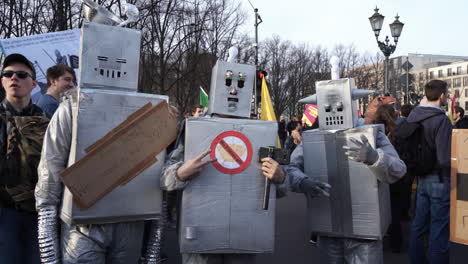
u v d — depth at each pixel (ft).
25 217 8.07
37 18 40.24
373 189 8.70
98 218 6.91
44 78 17.70
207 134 7.71
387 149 8.97
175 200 8.64
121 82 7.51
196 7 62.95
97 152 6.86
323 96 9.47
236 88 8.35
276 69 128.06
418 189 12.05
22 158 7.97
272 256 15.75
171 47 61.26
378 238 8.66
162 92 59.21
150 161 7.43
